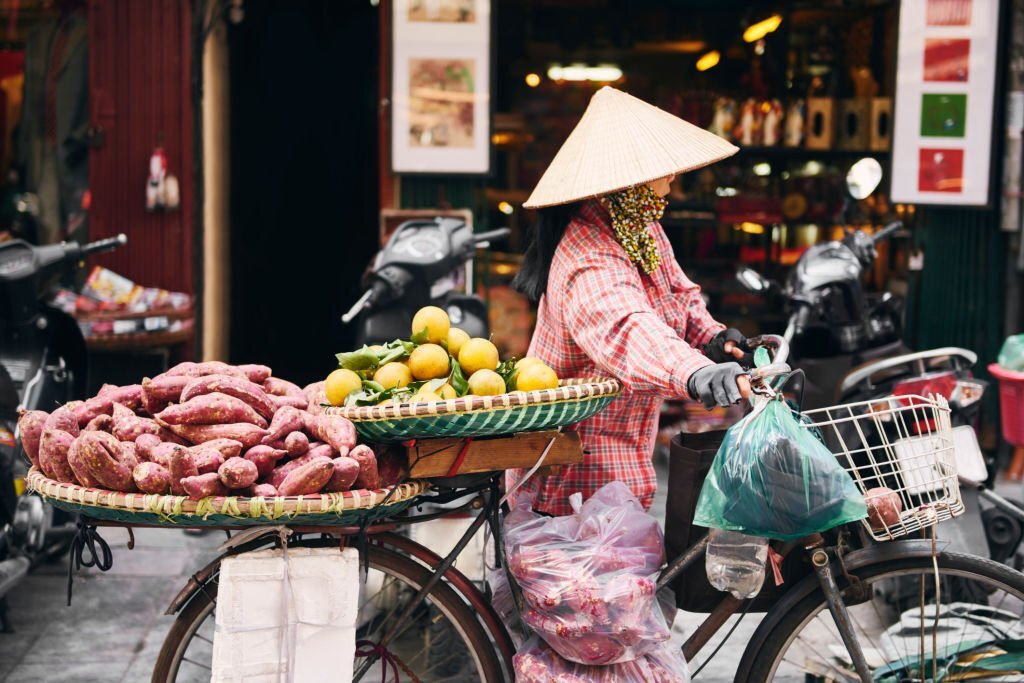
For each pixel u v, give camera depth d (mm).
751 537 2498
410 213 5750
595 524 2488
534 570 2434
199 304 5996
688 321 2889
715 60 6969
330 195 7738
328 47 7605
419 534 3459
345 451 2219
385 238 5766
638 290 2477
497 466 2434
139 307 5621
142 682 3361
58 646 3615
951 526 3461
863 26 6695
